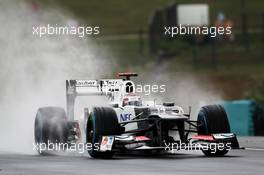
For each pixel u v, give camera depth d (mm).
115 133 39469
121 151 42094
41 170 33438
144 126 40469
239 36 153250
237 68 128250
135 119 40688
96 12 185875
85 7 188625
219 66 131000
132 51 147125
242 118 67812
